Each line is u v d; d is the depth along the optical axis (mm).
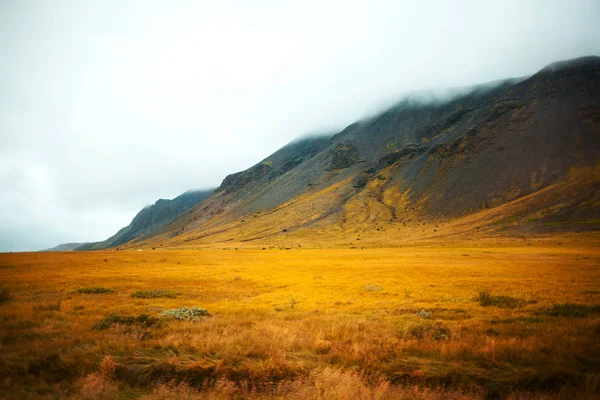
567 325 16234
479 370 11047
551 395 9828
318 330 15836
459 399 9703
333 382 10195
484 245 128625
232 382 10430
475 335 14555
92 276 43562
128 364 11531
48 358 11789
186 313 19641
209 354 12336
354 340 13961
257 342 13562
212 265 65625
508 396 9875
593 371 10930
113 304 24781
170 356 12141
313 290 32812
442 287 32438
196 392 10148
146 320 17453
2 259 71250
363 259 77938
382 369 11227
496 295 25875
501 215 190500
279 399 9680
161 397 9711
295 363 11570
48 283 36219
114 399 9656
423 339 14000
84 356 12000
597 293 26578
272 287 35875
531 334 14805
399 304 24109
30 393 9727
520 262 58469
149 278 42094
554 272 41906
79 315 20062
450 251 100625
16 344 13125
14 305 22766
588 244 111812
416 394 9852
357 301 26000
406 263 62469
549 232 148250
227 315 20672
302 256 93688
